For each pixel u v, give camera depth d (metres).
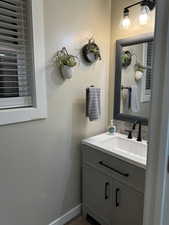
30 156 1.44
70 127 1.71
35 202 1.54
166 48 0.59
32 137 1.43
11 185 1.36
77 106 1.74
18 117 1.31
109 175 1.52
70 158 1.75
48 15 1.40
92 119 1.71
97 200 1.68
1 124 1.23
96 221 1.76
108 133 1.99
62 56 1.51
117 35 1.88
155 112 0.66
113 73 1.97
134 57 1.74
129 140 1.75
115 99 1.97
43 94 1.44
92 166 1.68
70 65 1.50
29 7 1.29
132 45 1.74
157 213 0.71
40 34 1.36
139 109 1.76
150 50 1.61
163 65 0.61
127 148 1.77
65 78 1.55
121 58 1.85
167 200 0.68
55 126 1.58
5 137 1.28
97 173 1.64
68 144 1.72
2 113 1.23
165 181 0.67
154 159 0.69
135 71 1.75
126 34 1.79
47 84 1.47
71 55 1.54
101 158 1.57
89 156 1.70
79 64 1.69
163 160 0.65
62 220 1.77
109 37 1.94
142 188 1.27
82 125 1.82
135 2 1.68
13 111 1.28
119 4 1.81
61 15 1.48
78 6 1.60
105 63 1.96
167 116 0.62
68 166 1.75
